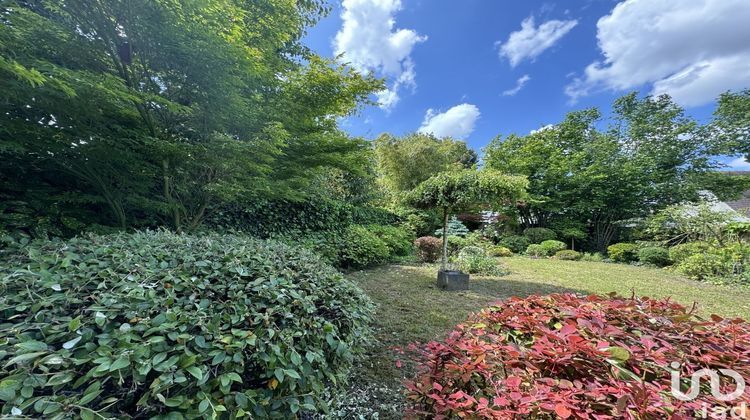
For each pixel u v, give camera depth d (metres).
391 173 11.95
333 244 5.82
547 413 0.75
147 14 2.53
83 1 2.39
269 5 4.37
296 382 1.30
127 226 3.41
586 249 10.97
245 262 1.78
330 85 4.43
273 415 1.21
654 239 8.58
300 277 1.86
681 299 4.44
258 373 1.32
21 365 0.89
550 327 1.22
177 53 2.81
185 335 1.11
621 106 11.25
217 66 2.94
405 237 8.49
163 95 3.11
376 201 9.86
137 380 0.94
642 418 0.68
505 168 11.55
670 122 10.43
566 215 11.10
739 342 0.99
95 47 2.61
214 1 2.75
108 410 0.95
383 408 1.86
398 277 5.54
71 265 1.47
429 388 1.13
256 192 3.94
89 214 3.21
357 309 1.89
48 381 0.88
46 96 2.22
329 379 1.51
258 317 1.34
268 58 4.13
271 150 3.44
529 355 0.96
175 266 1.63
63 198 2.92
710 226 7.16
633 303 1.32
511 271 6.52
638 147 10.83
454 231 10.19
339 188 8.27
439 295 4.39
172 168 3.43
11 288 1.25
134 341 1.06
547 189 11.10
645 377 0.87
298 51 5.54
